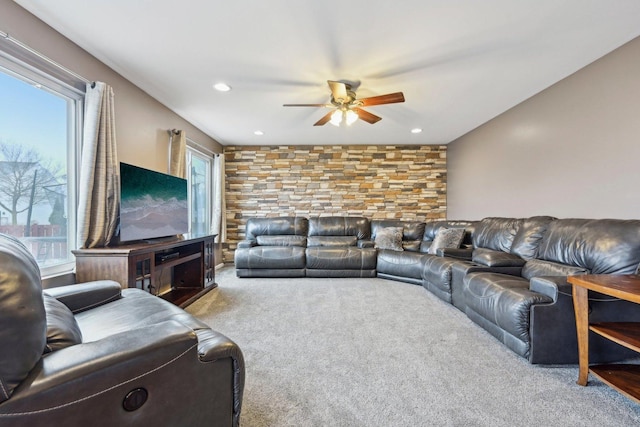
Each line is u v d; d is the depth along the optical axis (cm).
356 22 190
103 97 224
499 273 261
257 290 356
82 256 210
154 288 245
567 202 271
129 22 191
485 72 258
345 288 365
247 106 341
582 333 159
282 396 149
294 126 422
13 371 69
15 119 185
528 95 311
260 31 201
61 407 72
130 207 241
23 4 175
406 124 413
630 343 138
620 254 188
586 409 139
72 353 81
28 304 74
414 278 386
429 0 171
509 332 195
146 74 262
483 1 172
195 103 331
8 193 182
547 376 168
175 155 344
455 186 500
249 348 202
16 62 179
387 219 520
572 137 264
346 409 139
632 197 215
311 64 244
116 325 135
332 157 536
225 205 535
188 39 210
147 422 87
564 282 180
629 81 215
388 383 160
